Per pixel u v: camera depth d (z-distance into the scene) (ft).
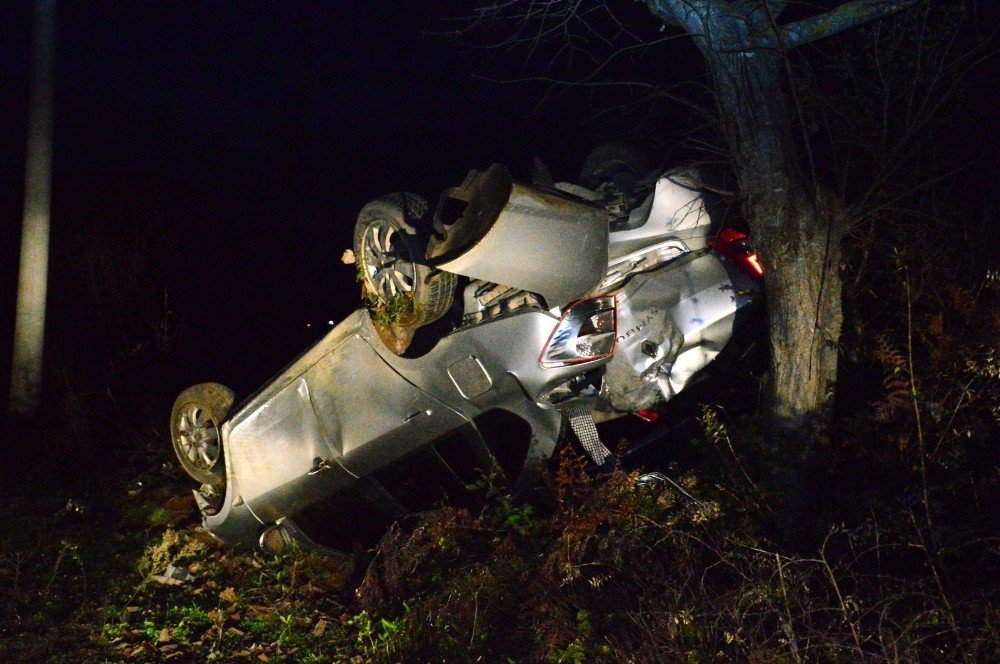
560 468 17.51
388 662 16.16
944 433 16.17
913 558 15.11
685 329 19.30
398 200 18.94
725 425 19.66
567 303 18.30
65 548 21.86
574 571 15.34
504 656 15.48
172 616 18.98
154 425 31.60
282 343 43.88
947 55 18.34
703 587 13.93
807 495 17.11
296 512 21.85
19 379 33.63
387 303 19.29
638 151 21.13
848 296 20.15
